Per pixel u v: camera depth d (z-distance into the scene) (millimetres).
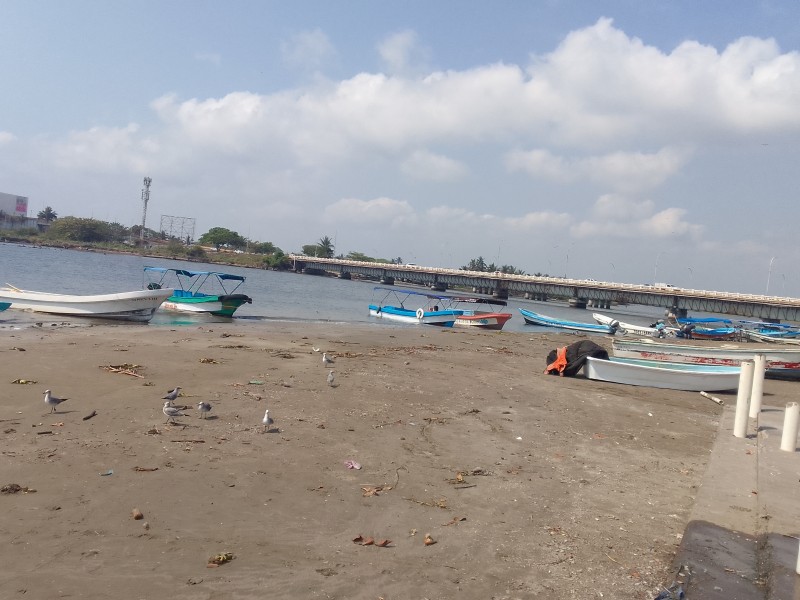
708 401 19734
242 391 14508
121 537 6840
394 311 52062
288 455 10047
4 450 9281
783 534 7836
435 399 15805
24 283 55250
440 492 9047
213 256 183875
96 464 8953
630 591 6367
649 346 29938
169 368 17016
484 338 38188
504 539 7574
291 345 25156
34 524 6977
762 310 90000
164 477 8633
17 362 16219
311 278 148250
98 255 145625
